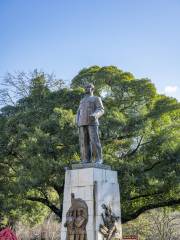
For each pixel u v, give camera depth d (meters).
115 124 25.38
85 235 14.03
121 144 26.80
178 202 26.67
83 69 31.11
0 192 25.80
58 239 43.22
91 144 15.06
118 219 14.85
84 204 14.36
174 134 26.83
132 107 28.98
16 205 25.80
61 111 24.88
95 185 14.41
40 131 24.42
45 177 23.52
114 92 28.81
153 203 27.31
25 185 23.56
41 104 27.58
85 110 15.23
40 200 27.47
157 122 27.75
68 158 24.34
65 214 14.70
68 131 24.56
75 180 14.80
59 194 25.42
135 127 25.89
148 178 24.31
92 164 14.67
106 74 28.75
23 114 26.77
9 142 27.03
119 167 23.50
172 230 46.03
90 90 15.66
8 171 28.31
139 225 41.12
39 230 43.72
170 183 24.92
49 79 29.91
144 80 28.73
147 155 26.38
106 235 14.16
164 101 28.09
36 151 24.25
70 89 27.72
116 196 15.11
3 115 28.80
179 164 25.25
